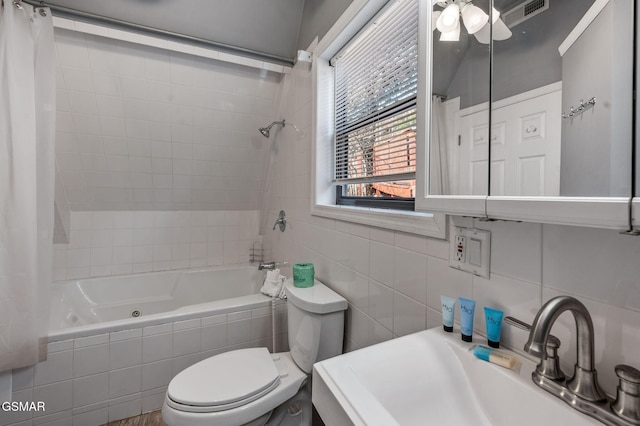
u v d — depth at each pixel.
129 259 2.51
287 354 1.46
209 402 1.05
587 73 0.47
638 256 0.48
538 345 0.44
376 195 1.41
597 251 0.53
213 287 2.59
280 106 2.32
